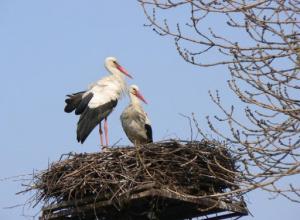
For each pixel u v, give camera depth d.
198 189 13.01
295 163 9.16
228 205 13.21
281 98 9.28
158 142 13.28
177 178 12.99
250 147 9.25
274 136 9.22
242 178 10.16
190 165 12.95
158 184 12.50
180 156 13.09
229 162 13.01
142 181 12.70
